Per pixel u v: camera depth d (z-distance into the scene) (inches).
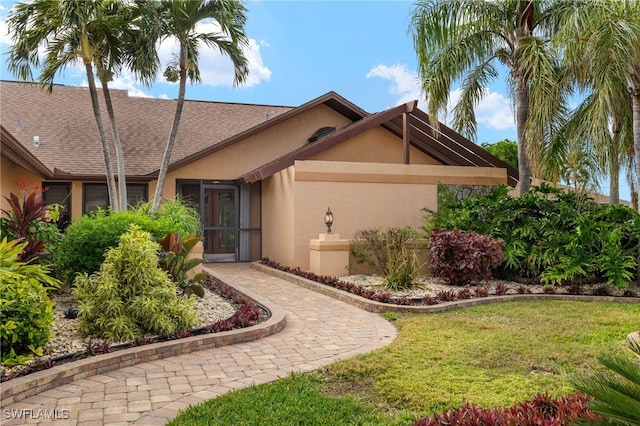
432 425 124.1
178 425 149.6
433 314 326.0
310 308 352.5
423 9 512.4
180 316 259.9
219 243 668.1
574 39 433.7
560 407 130.4
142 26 490.3
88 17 469.1
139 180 618.2
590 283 427.5
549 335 259.6
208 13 525.0
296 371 206.8
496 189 506.0
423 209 523.8
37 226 331.6
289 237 533.6
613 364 89.5
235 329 266.8
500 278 465.4
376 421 154.0
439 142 611.8
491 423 120.4
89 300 252.5
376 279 454.0
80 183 608.7
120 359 213.9
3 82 731.4
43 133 658.8
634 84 426.9
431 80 510.6
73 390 185.2
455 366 207.5
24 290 212.1
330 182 527.2
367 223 536.4
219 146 647.1
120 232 334.3
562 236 426.3
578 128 478.9
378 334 275.1
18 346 209.5
